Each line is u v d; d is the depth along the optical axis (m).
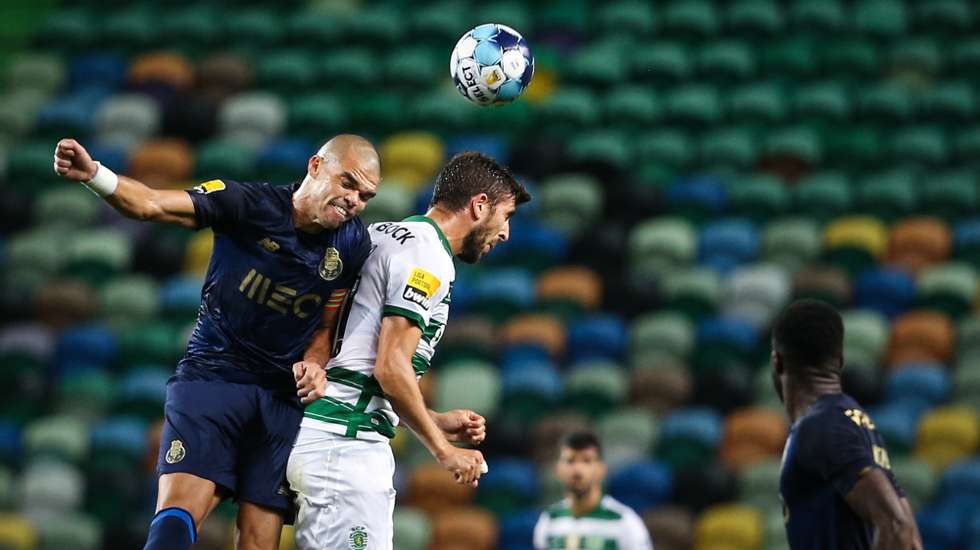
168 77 61.47
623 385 43.91
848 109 58.81
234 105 58.91
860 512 15.84
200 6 67.56
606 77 60.47
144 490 42.66
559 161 54.19
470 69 19.42
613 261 49.75
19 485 42.53
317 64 62.25
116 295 48.81
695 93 58.66
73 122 58.75
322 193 17.23
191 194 17.09
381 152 56.03
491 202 18.25
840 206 52.62
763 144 57.25
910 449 41.41
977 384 43.19
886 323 46.84
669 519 38.69
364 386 17.62
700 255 49.88
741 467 41.44
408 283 17.41
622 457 41.84
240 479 17.83
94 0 68.75
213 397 17.62
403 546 38.88
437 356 45.66
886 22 63.25
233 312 17.66
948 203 52.53
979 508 38.75
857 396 43.16
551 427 42.16
